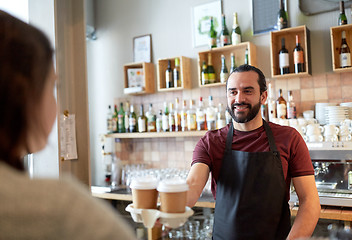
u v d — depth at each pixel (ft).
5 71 1.87
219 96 11.89
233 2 11.79
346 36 9.92
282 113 10.20
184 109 12.00
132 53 13.76
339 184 8.82
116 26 14.16
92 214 1.69
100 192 11.58
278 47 10.83
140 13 13.64
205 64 11.71
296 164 5.89
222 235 5.75
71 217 1.63
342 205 8.14
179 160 12.62
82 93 7.73
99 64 14.49
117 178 12.99
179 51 12.75
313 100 10.44
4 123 1.89
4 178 1.67
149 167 13.24
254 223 5.54
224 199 5.84
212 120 11.31
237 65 11.53
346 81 10.02
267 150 5.92
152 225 3.43
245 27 11.55
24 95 1.92
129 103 13.74
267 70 11.16
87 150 7.66
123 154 13.83
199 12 12.37
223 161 6.02
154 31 13.32
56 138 6.63
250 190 5.66
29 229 1.55
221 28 11.93
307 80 10.53
